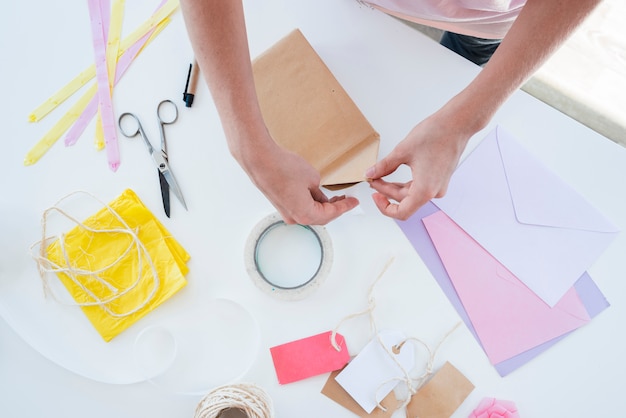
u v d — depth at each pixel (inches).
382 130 31.6
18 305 30.1
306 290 29.9
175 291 29.8
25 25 32.3
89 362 29.9
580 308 30.5
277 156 24.3
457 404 29.8
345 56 31.9
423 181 26.0
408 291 30.6
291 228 30.8
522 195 30.9
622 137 50.8
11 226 30.8
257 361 29.9
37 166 31.3
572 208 30.8
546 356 30.4
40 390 29.8
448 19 31.4
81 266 30.2
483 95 24.6
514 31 23.8
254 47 32.0
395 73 31.8
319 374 29.8
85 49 32.1
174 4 32.1
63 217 30.9
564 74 52.2
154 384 29.6
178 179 31.1
